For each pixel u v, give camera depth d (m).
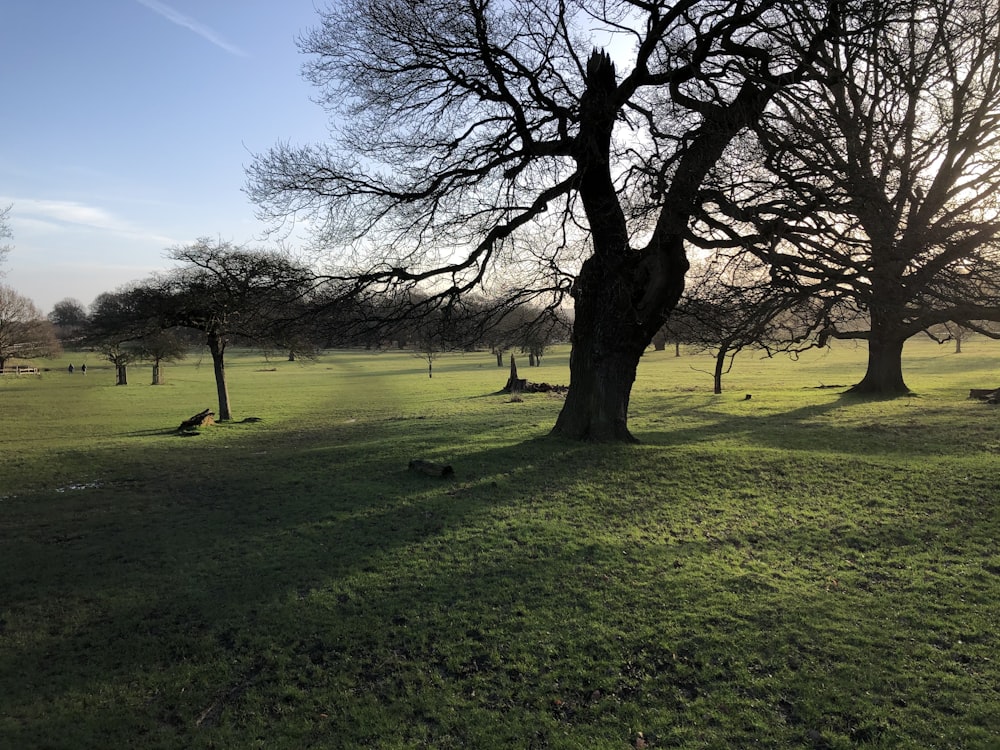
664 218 10.94
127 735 4.75
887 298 8.59
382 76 13.06
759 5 10.45
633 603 6.62
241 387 55.84
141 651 5.95
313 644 6.03
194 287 22.17
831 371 51.81
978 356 56.28
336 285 14.18
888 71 8.91
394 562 7.91
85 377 73.06
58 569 8.02
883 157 8.39
